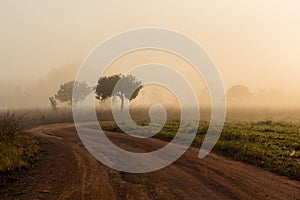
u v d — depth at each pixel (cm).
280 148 1741
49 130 3494
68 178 1168
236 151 1675
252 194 922
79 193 962
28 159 1562
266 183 1053
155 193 945
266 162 1388
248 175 1172
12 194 980
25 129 3478
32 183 1113
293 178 1134
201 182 1066
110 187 1025
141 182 1084
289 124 3159
